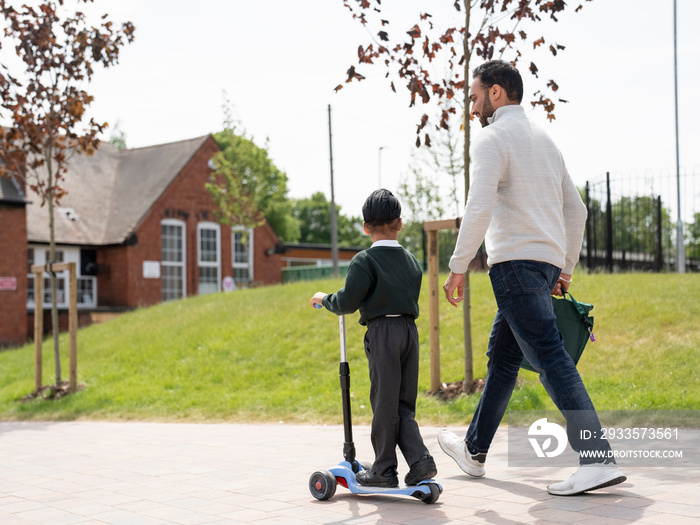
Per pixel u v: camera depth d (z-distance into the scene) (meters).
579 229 3.82
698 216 24.11
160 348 11.80
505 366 3.87
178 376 10.20
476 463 3.98
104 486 4.50
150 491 4.23
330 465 4.86
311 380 8.98
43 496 4.28
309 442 5.99
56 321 10.95
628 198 15.19
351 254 39.19
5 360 14.72
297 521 3.26
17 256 21.70
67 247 25.08
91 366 11.84
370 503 3.58
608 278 10.73
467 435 4.03
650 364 6.99
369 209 3.73
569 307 3.74
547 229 3.54
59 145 10.81
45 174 27.20
